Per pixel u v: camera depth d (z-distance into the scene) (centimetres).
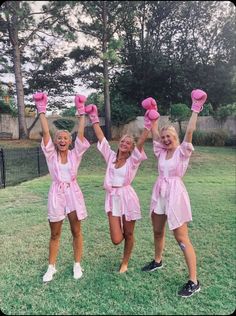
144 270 236
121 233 231
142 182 539
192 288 202
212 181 552
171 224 211
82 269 237
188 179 566
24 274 233
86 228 329
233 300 196
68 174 231
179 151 217
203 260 254
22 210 399
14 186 506
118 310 184
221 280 222
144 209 392
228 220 350
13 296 202
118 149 231
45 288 212
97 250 275
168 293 204
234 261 252
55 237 234
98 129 229
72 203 229
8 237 311
